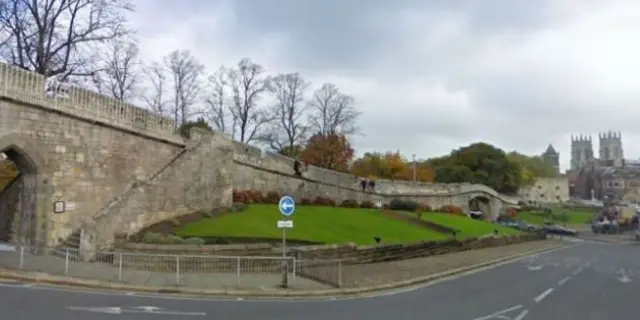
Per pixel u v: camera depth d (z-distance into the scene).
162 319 12.38
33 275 16.80
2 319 11.27
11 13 32.06
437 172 108.25
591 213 134.12
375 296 18.84
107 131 26.88
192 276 19.83
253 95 67.38
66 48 33.91
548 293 21.30
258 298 16.86
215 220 30.17
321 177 49.62
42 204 22.84
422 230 43.75
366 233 35.47
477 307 17.00
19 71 21.53
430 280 24.61
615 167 195.12
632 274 31.61
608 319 15.66
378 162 87.62
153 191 27.97
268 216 34.31
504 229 65.06
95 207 26.00
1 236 25.64
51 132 23.33
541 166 168.00
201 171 32.19
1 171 36.31
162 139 31.19
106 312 12.73
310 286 19.53
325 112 73.00
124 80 49.22
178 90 60.50
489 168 111.62
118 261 20.14
